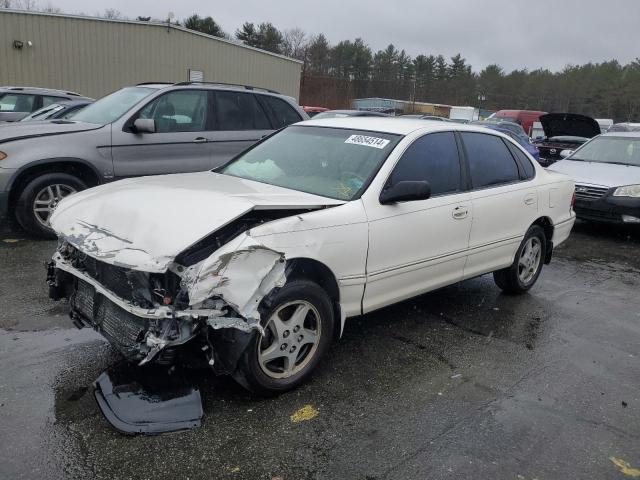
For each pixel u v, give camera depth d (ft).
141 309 9.68
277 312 11.03
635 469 9.82
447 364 13.47
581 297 19.49
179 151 24.43
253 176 14.65
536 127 83.15
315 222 11.40
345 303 12.48
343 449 9.86
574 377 13.20
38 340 13.14
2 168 20.53
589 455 10.12
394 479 9.16
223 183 13.43
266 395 11.24
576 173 31.14
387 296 13.46
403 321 16.08
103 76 77.77
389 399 11.64
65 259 11.90
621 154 33.55
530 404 11.81
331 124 15.89
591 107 225.56
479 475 9.36
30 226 21.38
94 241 10.42
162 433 9.93
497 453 10.00
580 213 30.27
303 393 11.66
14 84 72.49
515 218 17.15
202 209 10.56
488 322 16.40
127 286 10.27
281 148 15.57
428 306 17.46
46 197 21.65
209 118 25.39
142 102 23.65
